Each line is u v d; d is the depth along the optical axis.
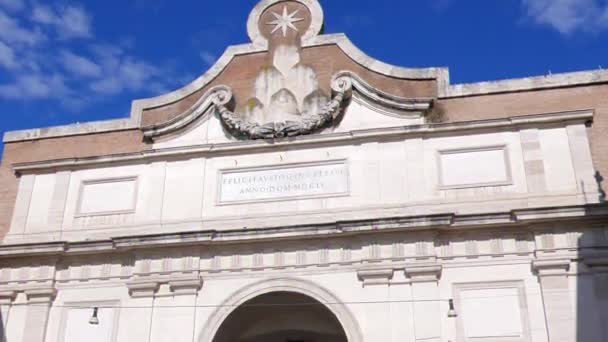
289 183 23.97
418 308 20.98
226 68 26.58
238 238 22.81
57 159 26.14
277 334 26.95
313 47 26.11
